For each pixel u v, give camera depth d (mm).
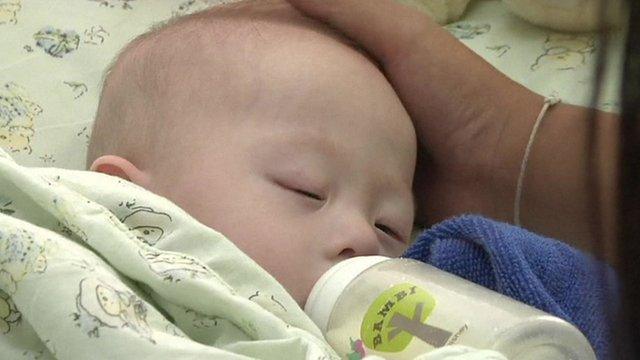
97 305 488
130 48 925
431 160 1000
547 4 1119
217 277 565
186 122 799
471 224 736
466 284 593
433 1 1196
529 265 706
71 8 1088
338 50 870
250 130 779
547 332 514
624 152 262
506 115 957
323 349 546
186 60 840
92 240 560
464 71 964
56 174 631
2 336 502
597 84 280
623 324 276
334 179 779
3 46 1020
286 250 716
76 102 1001
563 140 919
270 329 543
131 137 829
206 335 558
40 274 495
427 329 551
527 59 1120
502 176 952
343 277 629
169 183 777
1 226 512
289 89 803
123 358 472
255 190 743
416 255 780
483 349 500
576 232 831
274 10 974
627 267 268
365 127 814
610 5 266
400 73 967
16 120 964
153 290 558
